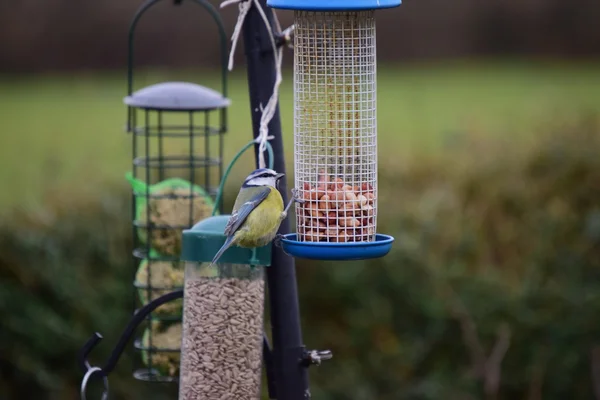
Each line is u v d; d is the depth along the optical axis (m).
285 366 7.05
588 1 27.50
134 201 9.66
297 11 7.09
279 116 7.02
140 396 12.84
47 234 13.01
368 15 7.09
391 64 27.05
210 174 13.76
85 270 12.98
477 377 13.06
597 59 27.25
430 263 13.41
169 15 25.25
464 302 13.25
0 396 12.77
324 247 6.40
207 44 25.25
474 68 26.16
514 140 14.80
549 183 14.05
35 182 14.52
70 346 12.73
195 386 7.25
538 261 13.46
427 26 27.41
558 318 13.16
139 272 9.21
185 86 8.84
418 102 20.38
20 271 12.82
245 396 7.25
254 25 6.91
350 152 7.12
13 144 16.84
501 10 27.55
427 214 13.72
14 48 25.28
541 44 27.59
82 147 16.50
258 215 6.71
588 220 13.51
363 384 13.18
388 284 13.38
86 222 13.12
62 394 12.76
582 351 13.08
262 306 7.28
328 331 13.48
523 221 13.89
